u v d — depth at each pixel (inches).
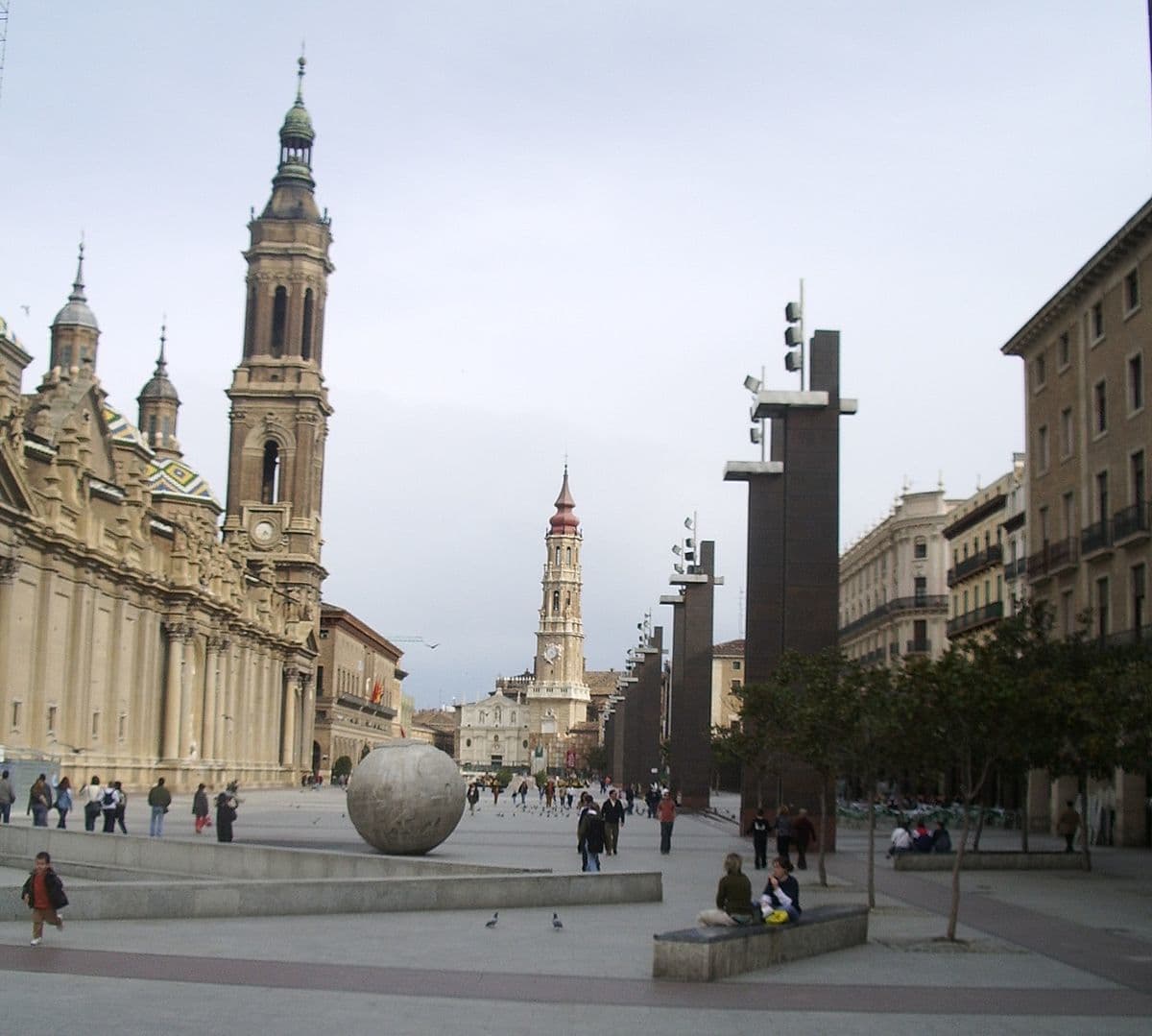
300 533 4953.3
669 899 1140.5
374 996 650.8
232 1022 582.6
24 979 672.4
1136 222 1919.3
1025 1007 661.9
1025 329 2375.7
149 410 4788.4
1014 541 2942.9
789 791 1736.0
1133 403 1988.2
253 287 5059.1
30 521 2516.0
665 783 3848.4
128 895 917.2
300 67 5187.0
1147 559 1911.9
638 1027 591.5
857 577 4488.2
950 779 3179.1
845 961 808.3
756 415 1798.7
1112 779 1721.2
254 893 949.8
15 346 2925.7
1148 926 1011.9
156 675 3314.5
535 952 807.1
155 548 3314.5
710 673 3016.7
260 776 4286.4
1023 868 1556.3
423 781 1456.7
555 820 2630.4
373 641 7180.1
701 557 3019.2
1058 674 1286.9
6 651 2447.1
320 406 5059.1
